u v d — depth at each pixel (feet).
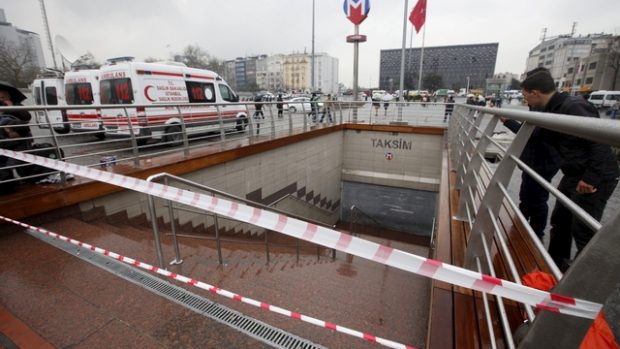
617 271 2.66
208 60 197.88
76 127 31.30
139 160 17.84
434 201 42.34
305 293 8.71
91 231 11.94
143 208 16.43
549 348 3.26
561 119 3.47
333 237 4.11
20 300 7.55
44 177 13.75
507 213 10.72
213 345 6.19
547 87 8.02
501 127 25.14
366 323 7.36
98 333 6.51
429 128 40.06
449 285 6.68
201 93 31.37
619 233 2.59
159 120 27.07
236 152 23.22
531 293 3.16
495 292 3.34
